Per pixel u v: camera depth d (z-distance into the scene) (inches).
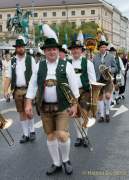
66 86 220.1
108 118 408.8
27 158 266.1
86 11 4950.8
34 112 474.9
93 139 323.3
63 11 4977.9
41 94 221.8
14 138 328.2
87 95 285.9
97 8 4928.6
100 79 396.5
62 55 327.0
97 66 395.2
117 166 245.6
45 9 4972.9
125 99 633.0
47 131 229.3
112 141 316.2
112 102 535.5
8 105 552.4
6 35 2630.4
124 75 616.1
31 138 318.0
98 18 4904.0
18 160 261.3
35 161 258.5
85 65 285.6
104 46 401.1
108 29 5428.2
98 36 490.6
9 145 286.7
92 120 262.1
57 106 221.6
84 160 259.3
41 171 236.8
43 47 218.7
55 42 217.6
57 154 233.1
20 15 2086.6
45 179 221.8
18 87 306.8
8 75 310.8
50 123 227.6
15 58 310.3
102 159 261.6
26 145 303.3
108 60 406.6
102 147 295.1
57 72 219.3
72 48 287.1
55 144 231.1
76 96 222.5
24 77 303.3
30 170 239.0
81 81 284.5
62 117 223.1
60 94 219.9
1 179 222.4
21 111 309.6
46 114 225.3
